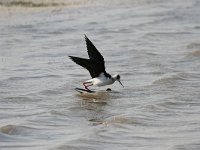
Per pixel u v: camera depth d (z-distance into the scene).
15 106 18.98
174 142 15.30
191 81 22.94
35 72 24.23
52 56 28.20
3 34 34.81
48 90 21.09
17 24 38.38
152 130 16.47
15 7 44.44
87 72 24.33
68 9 45.84
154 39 34.41
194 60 27.39
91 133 15.86
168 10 48.41
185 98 20.20
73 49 30.39
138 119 17.52
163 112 18.52
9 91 20.92
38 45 31.48
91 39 34.09
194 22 42.03
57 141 15.22
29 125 16.62
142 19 43.09
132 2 52.44
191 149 14.73
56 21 40.16
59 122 17.19
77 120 17.47
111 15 44.50
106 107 19.05
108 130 16.28
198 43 31.56
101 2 50.66
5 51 29.55
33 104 19.27
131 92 21.14
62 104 19.27
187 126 16.91
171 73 23.89
